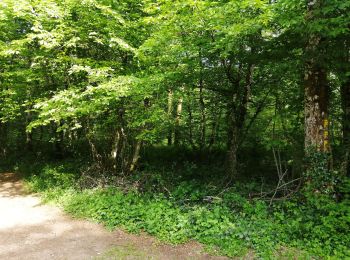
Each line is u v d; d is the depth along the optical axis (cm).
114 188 998
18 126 1997
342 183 777
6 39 1245
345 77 784
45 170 1347
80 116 1086
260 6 679
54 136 1658
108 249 666
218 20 770
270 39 874
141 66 1130
